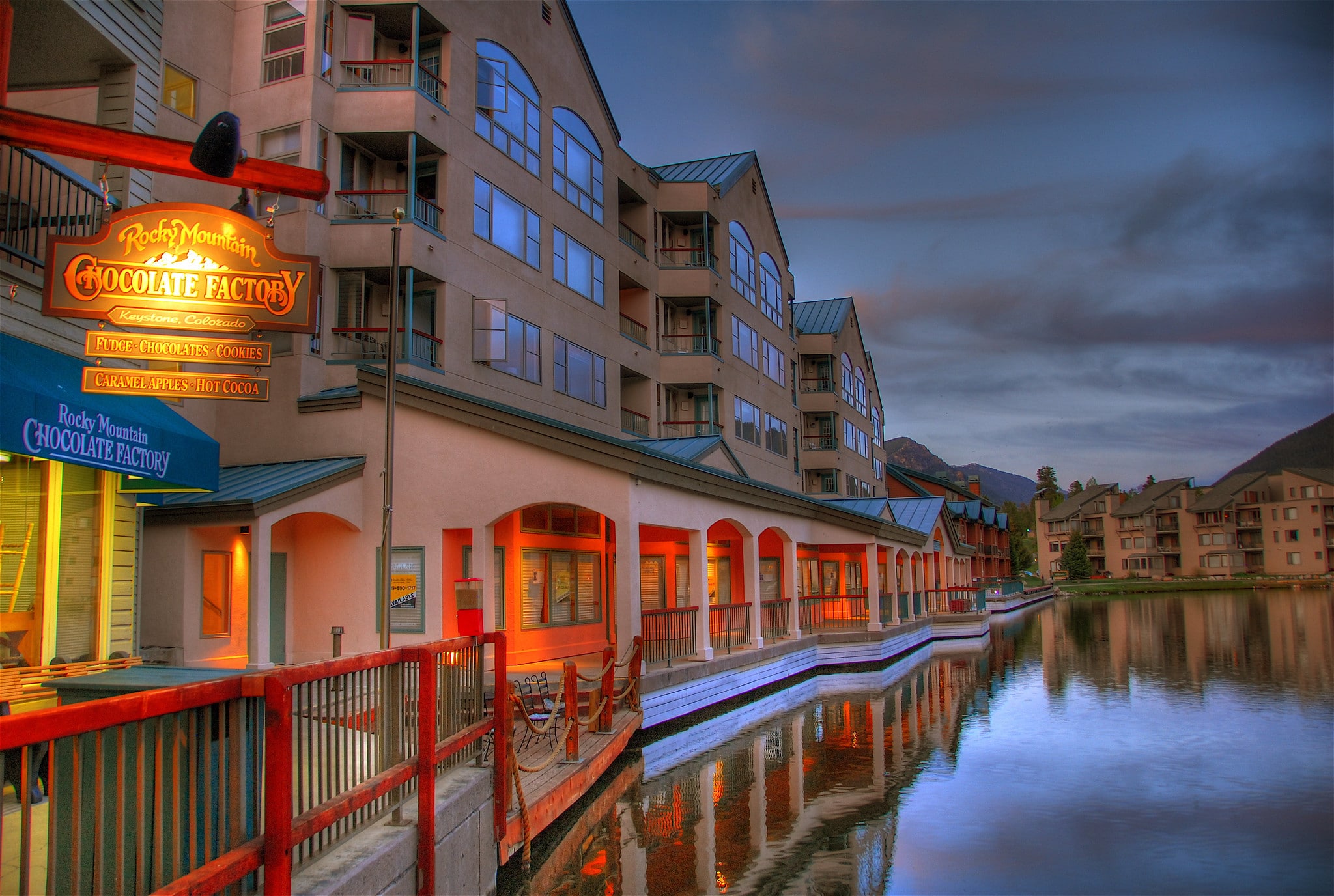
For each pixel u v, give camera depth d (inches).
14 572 374.0
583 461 644.7
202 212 330.6
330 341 766.5
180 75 778.2
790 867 369.7
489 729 331.9
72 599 405.1
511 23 957.8
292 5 808.3
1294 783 515.5
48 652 387.9
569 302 1040.2
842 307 2017.7
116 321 322.0
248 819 192.4
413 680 265.1
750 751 601.3
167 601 606.9
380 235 779.4
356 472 672.4
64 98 711.1
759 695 842.2
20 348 362.6
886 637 1131.9
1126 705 788.6
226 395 327.0
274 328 333.1
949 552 1843.0
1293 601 2659.9
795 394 1776.6
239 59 823.7
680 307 1362.0
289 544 684.7
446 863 262.8
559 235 1029.8
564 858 375.6
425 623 645.9
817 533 1127.0
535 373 962.7
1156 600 2967.5
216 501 595.8
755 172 1572.3
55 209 437.1
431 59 872.9
